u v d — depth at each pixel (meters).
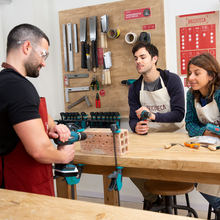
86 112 3.44
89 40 3.31
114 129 1.41
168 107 2.43
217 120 1.94
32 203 0.91
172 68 3.08
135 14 3.08
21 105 1.06
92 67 3.31
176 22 3.00
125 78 3.21
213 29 2.87
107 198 2.37
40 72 3.36
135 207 3.09
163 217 0.78
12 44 1.19
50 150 1.16
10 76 1.10
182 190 1.74
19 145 1.22
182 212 2.87
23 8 3.30
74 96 3.48
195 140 1.74
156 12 3.00
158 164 1.39
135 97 2.53
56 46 3.54
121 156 1.47
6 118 1.12
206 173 1.38
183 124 2.63
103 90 3.32
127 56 3.16
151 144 1.74
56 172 1.36
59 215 0.82
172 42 3.04
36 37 1.21
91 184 3.47
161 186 1.82
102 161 1.50
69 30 3.36
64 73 3.48
